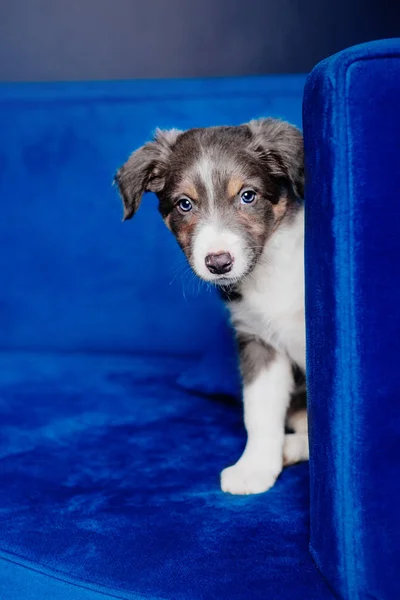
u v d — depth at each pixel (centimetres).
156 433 113
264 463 101
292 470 104
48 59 170
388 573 78
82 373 135
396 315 78
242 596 81
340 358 78
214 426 115
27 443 111
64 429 115
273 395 108
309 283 82
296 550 86
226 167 106
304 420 113
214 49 167
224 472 100
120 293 143
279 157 107
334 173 78
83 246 144
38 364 140
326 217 78
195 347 142
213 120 138
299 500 96
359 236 77
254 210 106
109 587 83
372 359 78
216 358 124
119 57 169
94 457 107
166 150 112
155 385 130
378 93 77
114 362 140
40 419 118
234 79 139
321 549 82
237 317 110
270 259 107
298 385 112
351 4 163
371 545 78
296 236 108
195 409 120
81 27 169
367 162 77
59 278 145
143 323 143
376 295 78
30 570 86
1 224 146
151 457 106
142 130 140
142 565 85
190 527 91
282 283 107
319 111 78
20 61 170
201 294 140
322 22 164
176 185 108
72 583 84
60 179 143
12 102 144
